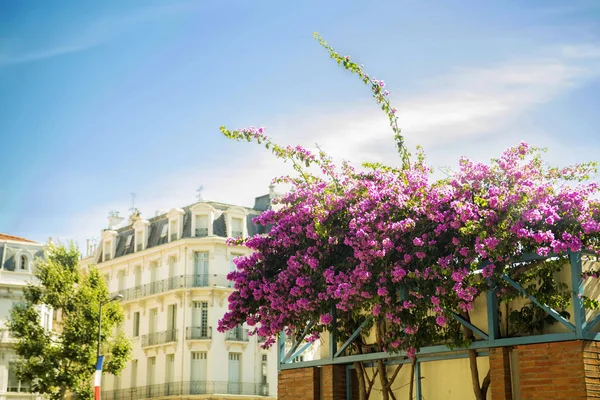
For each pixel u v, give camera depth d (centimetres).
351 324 1452
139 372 5941
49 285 4538
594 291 1202
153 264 6088
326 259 1421
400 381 1426
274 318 1483
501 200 1205
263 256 1528
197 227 5912
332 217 1432
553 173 1279
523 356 1173
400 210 1333
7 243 5203
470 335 1278
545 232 1177
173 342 5691
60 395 4453
